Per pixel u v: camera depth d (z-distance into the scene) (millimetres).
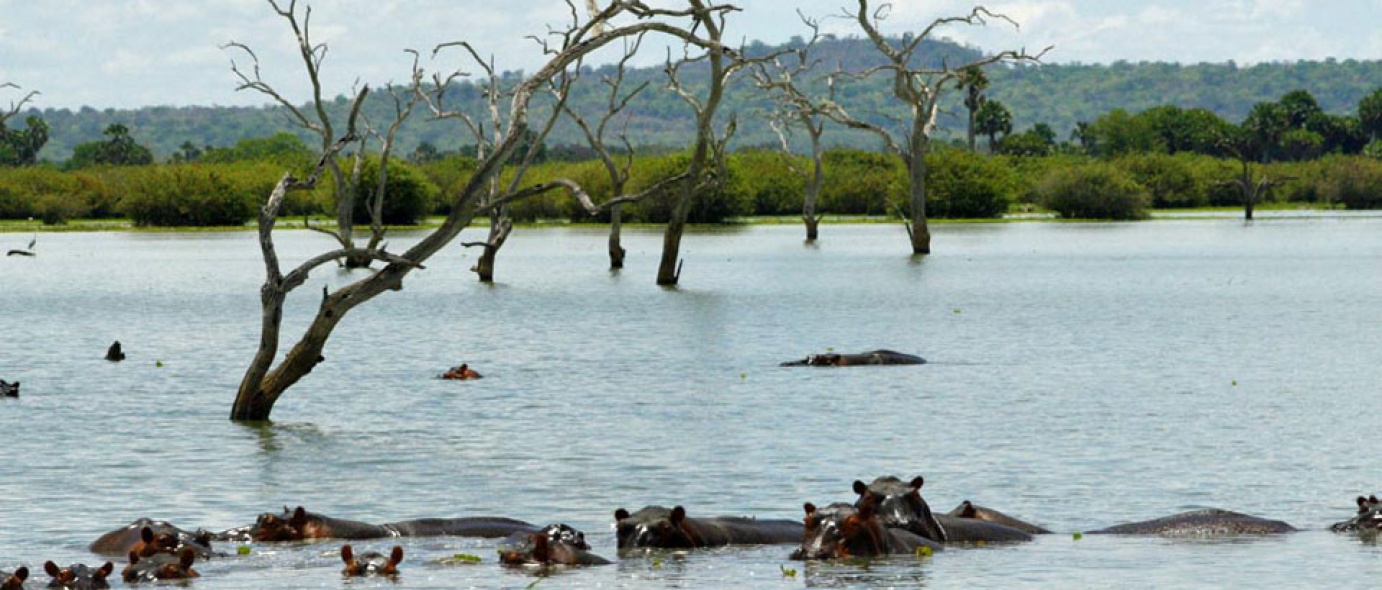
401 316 108125
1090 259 176750
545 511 40469
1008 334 91688
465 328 98188
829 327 97250
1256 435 52125
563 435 53406
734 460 48000
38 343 88438
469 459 48531
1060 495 42094
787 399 62344
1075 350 81750
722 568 33000
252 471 46594
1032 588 31125
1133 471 45594
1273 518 38781
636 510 40500
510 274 157750
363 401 62938
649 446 50875
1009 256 184000
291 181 56531
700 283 140750
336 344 88000
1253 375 69750
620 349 84250
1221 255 183250
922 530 35188
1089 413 57656
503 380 70062
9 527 38438
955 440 51531
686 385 67500
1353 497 41531
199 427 55438
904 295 124875
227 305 118500
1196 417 56406
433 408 60719
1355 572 32375
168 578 31797
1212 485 43312
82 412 59312
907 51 173250
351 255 56375
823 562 33375
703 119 132375
